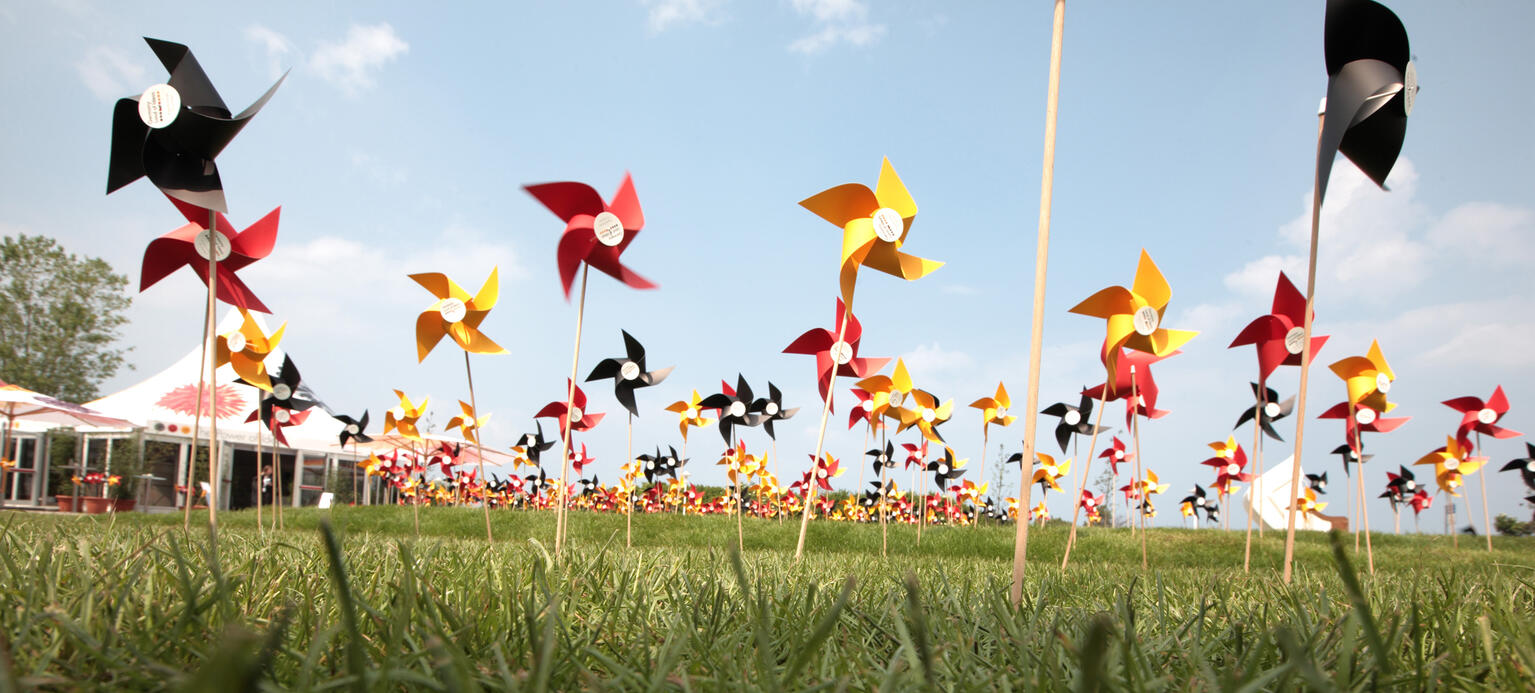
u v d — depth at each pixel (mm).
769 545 14422
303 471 34344
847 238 6422
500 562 3186
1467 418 14133
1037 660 1779
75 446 29062
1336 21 4109
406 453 22547
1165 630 2225
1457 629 2205
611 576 2848
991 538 14289
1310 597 3154
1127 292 6289
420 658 1563
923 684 1433
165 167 4492
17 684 1240
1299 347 6328
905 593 2354
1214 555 13109
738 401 13109
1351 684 1646
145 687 1436
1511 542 17391
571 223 7215
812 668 1716
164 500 29375
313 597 2193
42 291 38281
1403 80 4086
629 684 1520
